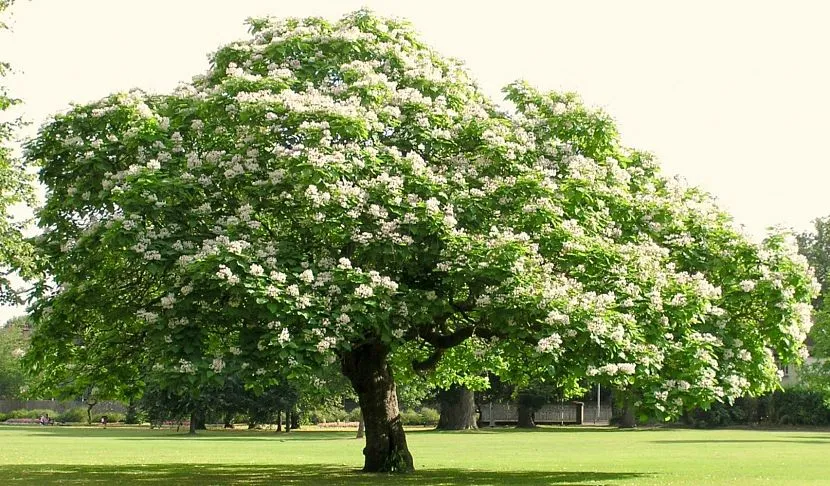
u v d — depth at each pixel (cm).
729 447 3356
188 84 1925
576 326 1425
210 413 5425
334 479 1812
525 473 2009
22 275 1736
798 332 1745
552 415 7038
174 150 1705
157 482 1772
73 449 3180
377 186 1547
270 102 1620
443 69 2061
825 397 5331
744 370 1709
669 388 1535
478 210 1595
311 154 1505
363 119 1595
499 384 5959
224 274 1379
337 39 1880
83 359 1811
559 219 1625
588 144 1883
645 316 1542
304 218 1583
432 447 3331
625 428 6084
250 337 1480
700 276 1641
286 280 1465
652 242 1758
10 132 1962
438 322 1725
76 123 1808
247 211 1580
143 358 1702
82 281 1705
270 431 5666
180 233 1584
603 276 1586
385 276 1539
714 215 1883
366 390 1959
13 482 1786
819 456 2762
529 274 1494
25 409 8450
